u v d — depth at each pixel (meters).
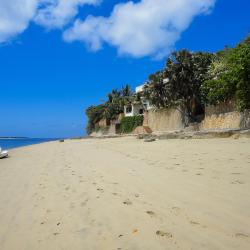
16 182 10.95
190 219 5.32
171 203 6.35
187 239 4.50
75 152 23.94
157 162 12.66
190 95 46.12
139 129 60.97
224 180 7.92
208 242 4.34
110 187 8.49
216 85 33.09
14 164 17.88
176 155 14.52
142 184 8.44
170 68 45.59
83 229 5.37
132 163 13.14
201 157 12.81
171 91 46.28
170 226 5.08
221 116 35.16
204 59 45.25
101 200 7.17
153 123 58.78
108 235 4.97
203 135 24.86
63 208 6.84
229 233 4.58
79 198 7.59
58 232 5.34
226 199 6.23
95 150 24.28
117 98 92.00
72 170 12.74
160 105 50.56
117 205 6.61
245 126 29.69
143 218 5.62
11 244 5.00
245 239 4.34
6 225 6.00
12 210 7.06
